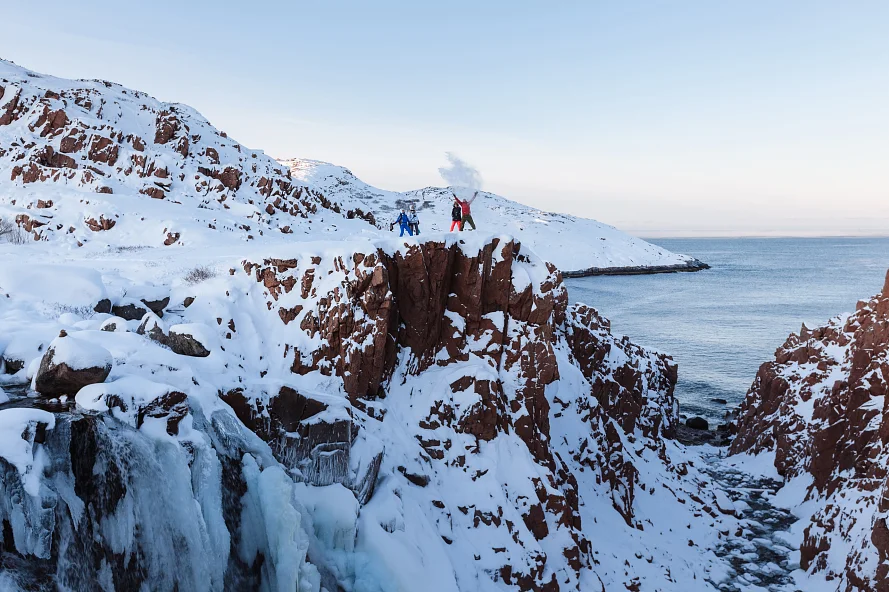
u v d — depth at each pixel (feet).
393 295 63.87
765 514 104.58
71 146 155.43
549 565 59.41
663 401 146.41
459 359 68.54
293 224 162.50
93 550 29.32
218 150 201.26
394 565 44.04
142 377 38.78
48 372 34.88
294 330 61.11
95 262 79.25
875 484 79.82
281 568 37.70
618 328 311.27
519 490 61.57
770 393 138.00
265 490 39.04
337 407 49.39
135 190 147.43
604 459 86.02
